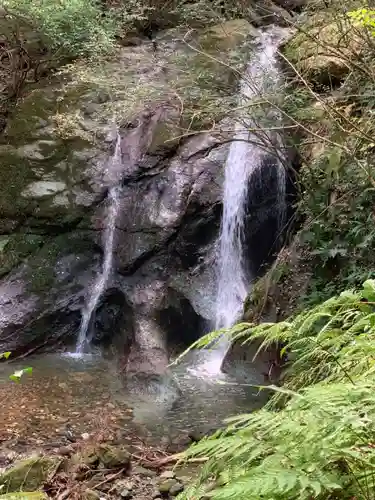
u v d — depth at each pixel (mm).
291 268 4473
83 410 4363
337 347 2018
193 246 5852
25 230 6160
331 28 5199
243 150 5898
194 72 5957
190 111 5516
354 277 3832
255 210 5930
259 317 4473
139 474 3336
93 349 5918
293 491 1256
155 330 5441
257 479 1209
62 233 6184
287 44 6062
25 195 6145
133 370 5031
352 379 1703
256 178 5777
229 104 5320
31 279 5938
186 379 4898
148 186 6031
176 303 5633
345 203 4141
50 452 3639
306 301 4152
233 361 4910
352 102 4777
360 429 1319
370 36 4391
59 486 3152
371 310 2322
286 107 4746
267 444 1375
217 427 4020
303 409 1446
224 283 5883
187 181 5879
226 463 1454
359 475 1320
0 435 3879
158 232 5750
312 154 4816
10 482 3090
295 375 2961
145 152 6109
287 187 5543
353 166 4094
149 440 3854
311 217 4465
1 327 5598
